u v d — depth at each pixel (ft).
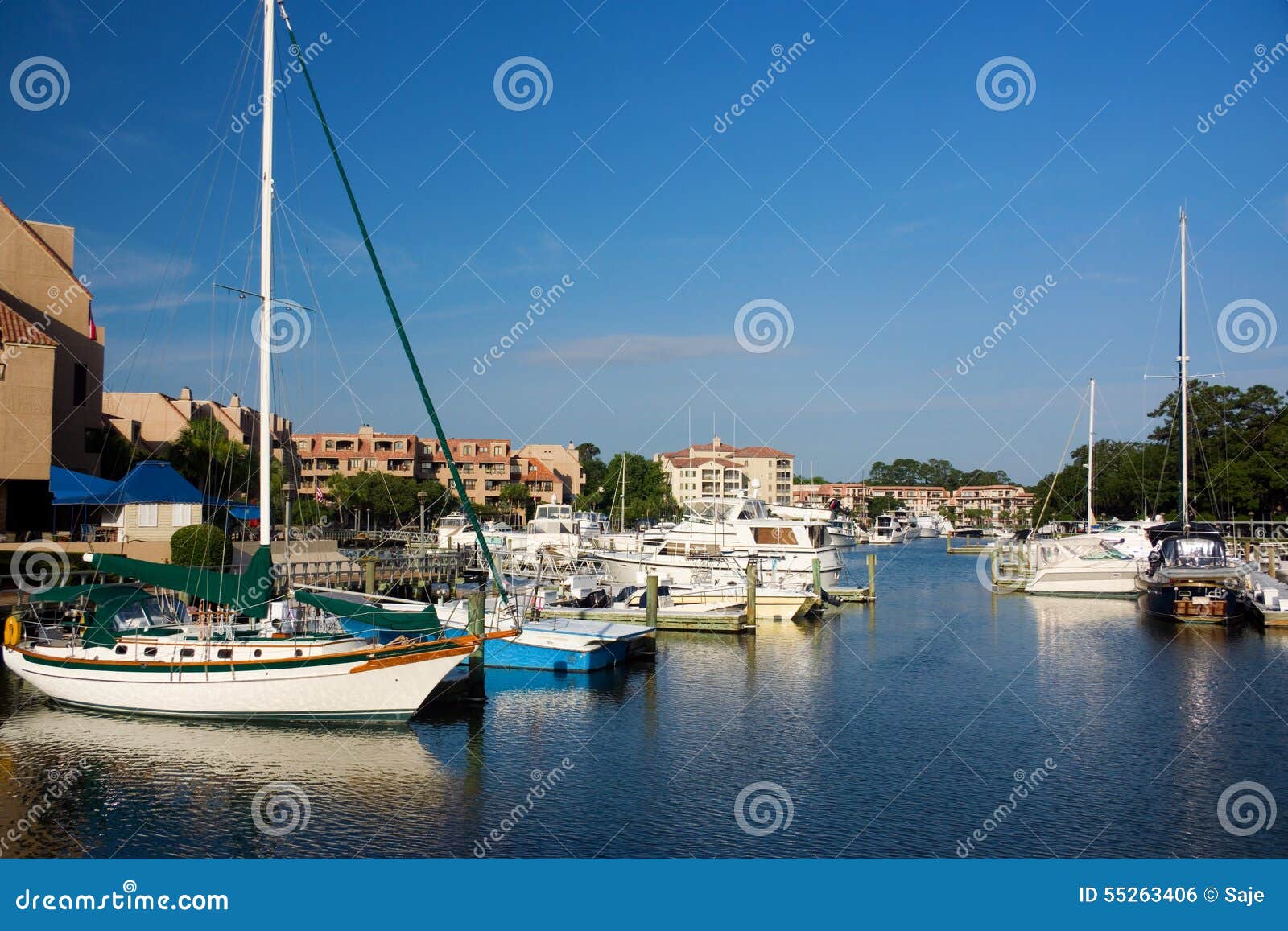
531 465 426.10
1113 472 337.52
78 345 185.88
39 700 88.12
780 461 581.94
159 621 89.66
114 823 63.36
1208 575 144.25
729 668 112.37
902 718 89.35
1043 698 97.25
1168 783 71.92
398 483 299.79
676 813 65.98
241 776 71.46
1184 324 177.27
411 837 62.03
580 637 107.55
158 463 156.87
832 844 61.57
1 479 143.64
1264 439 258.57
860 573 250.98
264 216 88.63
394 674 80.89
